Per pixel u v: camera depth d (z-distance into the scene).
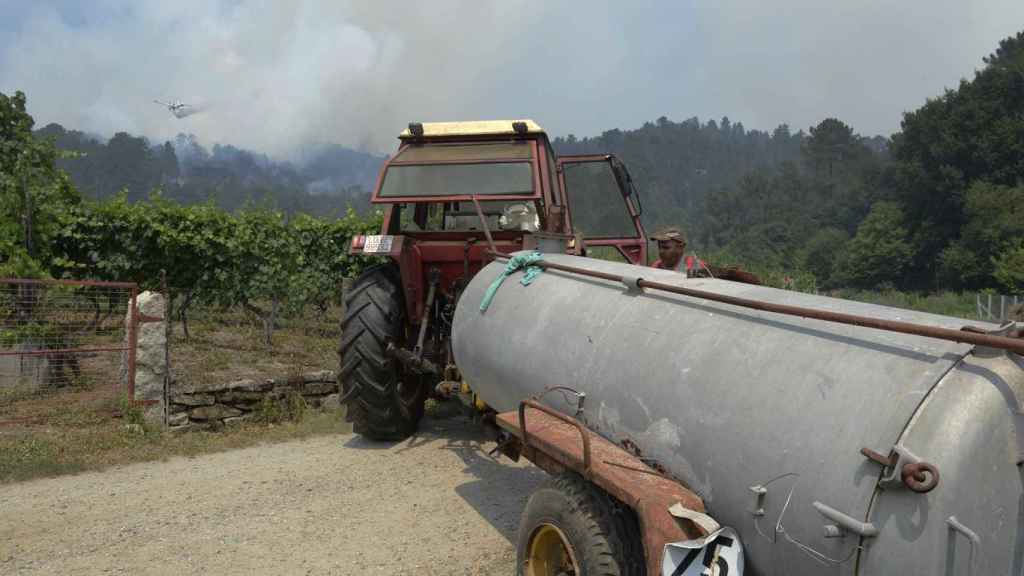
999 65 74.00
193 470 5.48
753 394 2.58
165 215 10.98
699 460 2.68
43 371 7.38
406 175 5.88
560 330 3.61
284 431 6.48
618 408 3.09
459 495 4.93
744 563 2.53
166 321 6.45
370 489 5.05
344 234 12.91
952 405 2.10
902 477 2.06
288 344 10.08
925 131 71.25
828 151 132.12
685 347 2.93
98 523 4.43
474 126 6.26
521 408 3.18
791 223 105.75
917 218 70.50
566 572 3.06
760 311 2.84
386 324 5.68
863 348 2.41
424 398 6.48
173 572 3.79
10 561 3.90
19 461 5.38
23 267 8.20
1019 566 2.13
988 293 44.25
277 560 3.94
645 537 2.45
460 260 5.95
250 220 11.61
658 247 5.21
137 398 6.30
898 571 2.08
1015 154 66.69
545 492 3.04
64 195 10.68
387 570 3.82
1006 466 2.10
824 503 2.24
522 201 6.26
